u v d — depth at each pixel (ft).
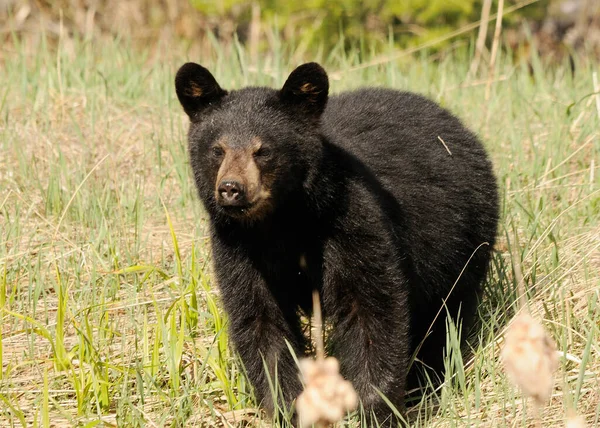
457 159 33.73
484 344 32.42
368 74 58.29
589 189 41.11
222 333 31.55
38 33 84.12
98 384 30.04
